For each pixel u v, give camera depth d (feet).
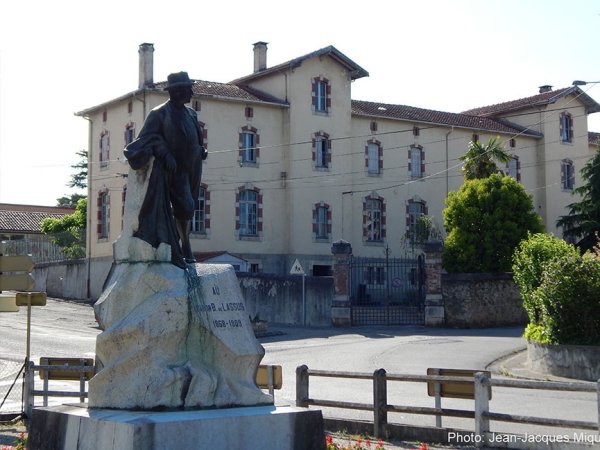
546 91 212.84
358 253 179.63
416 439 45.06
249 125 168.14
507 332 123.44
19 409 58.08
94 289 171.83
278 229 171.12
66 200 289.53
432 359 89.66
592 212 169.17
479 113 213.87
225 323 34.50
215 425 31.19
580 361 74.02
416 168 188.75
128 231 35.19
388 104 195.83
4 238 226.58
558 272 75.97
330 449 38.86
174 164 35.50
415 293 174.91
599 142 177.99
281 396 62.59
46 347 102.63
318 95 174.91
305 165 172.14
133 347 32.81
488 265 141.59
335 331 127.85
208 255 154.40
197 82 168.66
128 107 163.22
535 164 202.39
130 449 29.45
